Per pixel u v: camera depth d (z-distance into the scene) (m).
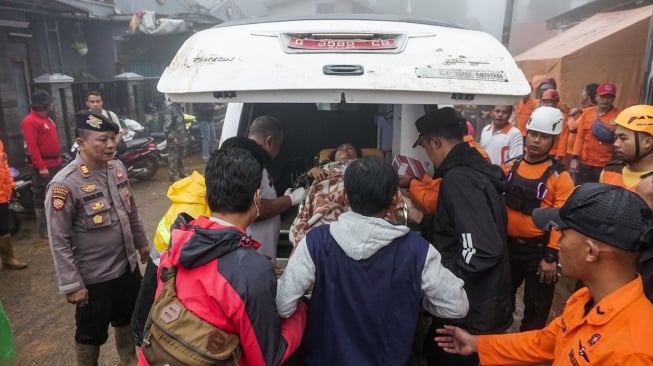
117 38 13.98
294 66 2.03
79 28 12.52
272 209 2.50
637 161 2.83
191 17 14.41
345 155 2.88
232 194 1.67
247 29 2.38
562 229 1.40
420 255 1.73
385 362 1.77
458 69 2.05
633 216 1.26
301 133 4.03
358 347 1.77
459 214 2.15
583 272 1.36
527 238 3.06
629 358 1.18
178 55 2.29
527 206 3.01
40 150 5.81
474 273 2.10
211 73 2.05
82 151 2.83
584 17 14.43
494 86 1.99
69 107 9.15
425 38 2.25
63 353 3.61
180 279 1.58
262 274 1.58
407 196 3.26
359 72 1.99
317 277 1.77
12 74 9.18
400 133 3.18
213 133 11.52
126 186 3.08
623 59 8.80
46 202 2.68
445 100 1.99
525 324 3.28
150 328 1.56
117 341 3.21
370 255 1.71
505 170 3.20
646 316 1.23
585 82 9.01
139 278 3.19
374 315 1.73
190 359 1.45
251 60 2.09
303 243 1.80
